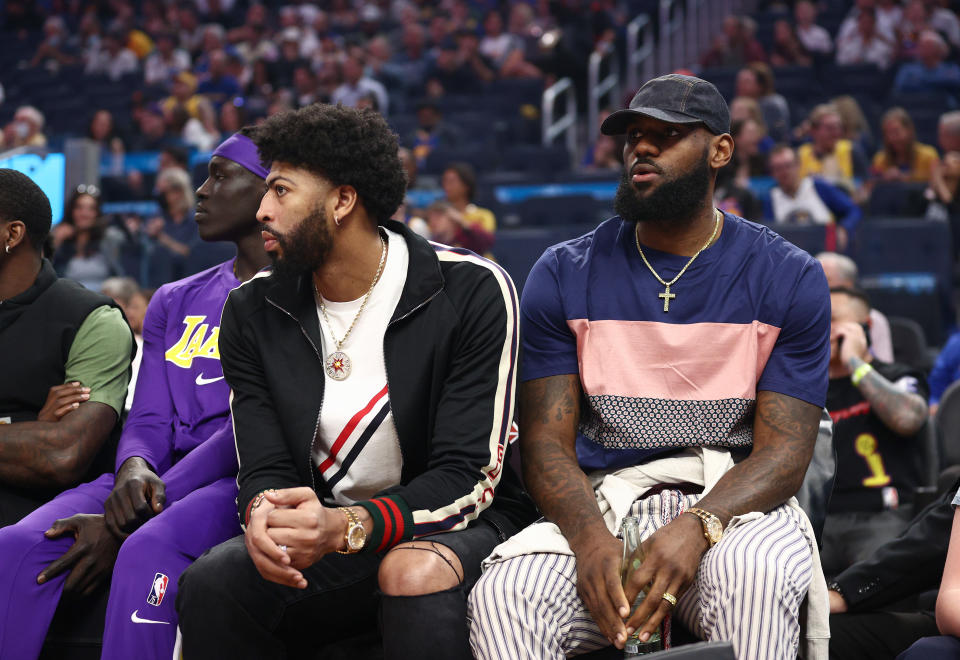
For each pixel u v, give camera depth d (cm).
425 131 929
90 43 1310
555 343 219
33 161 405
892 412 292
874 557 229
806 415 206
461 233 582
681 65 1088
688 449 214
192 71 1199
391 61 1155
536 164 902
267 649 201
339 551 187
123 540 227
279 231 202
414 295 209
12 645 220
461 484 199
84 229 539
